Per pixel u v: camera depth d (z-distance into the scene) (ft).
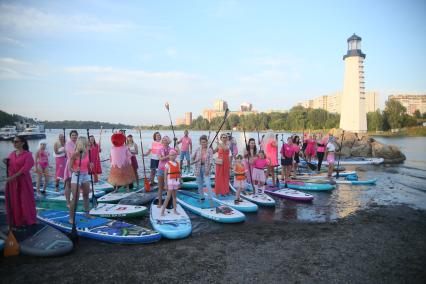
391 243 22.89
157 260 19.51
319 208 33.22
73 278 17.11
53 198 32.91
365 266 18.90
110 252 20.72
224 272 17.94
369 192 41.52
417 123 286.87
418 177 54.54
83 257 19.85
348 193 40.83
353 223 27.99
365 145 87.25
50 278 17.10
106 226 24.04
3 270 18.01
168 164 26.84
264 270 18.26
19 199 22.61
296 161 50.34
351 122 140.46
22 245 20.16
